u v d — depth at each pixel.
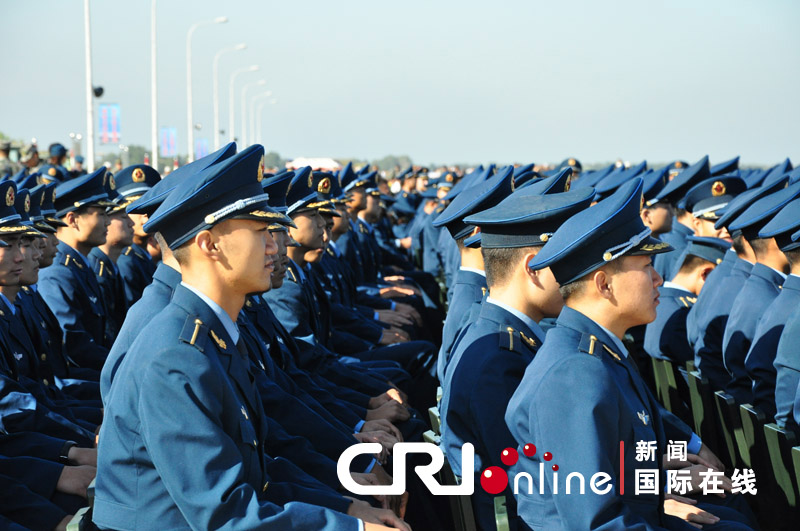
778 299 4.88
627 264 3.06
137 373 2.74
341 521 2.85
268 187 4.84
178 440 2.66
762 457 4.55
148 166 7.46
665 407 6.23
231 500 2.67
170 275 3.94
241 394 2.94
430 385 7.30
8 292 5.16
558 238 3.12
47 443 4.29
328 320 6.80
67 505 3.94
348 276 8.79
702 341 5.74
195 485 2.65
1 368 4.80
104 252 6.98
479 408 3.44
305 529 2.79
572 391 2.89
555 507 3.05
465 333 3.95
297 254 6.05
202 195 2.80
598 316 3.10
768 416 4.82
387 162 61.25
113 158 28.41
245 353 3.06
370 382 5.84
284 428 4.36
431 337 10.43
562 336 3.08
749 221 5.25
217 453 2.68
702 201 7.81
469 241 4.68
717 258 6.18
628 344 6.76
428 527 5.09
